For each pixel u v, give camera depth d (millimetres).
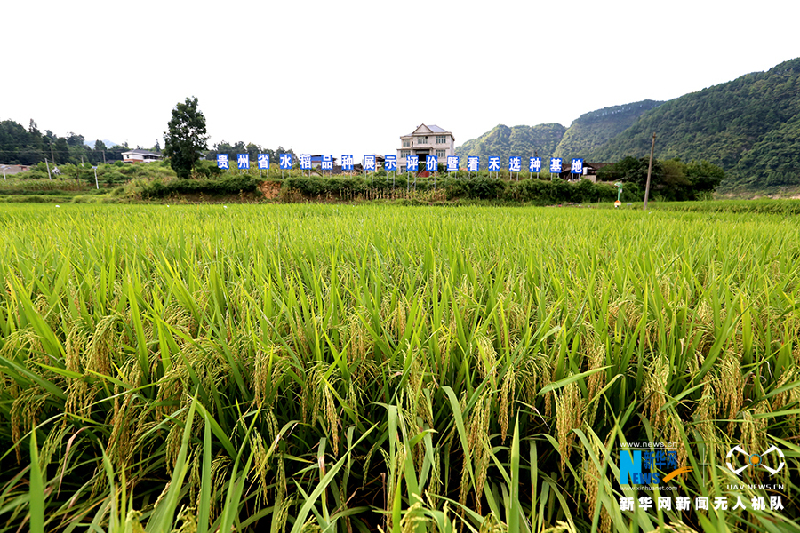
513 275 2938
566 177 63344
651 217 11391
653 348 2059
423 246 4316
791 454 1398
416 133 67812
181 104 44781
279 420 1736
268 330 1943
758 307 2354
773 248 4531
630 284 2682
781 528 1174
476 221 8570
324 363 1647
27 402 1545
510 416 1643
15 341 1723
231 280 3018
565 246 4344
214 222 7887
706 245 4082
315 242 4492
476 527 1480
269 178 45562
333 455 1519
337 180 44031
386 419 1715
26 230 6152
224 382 1813
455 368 1891
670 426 1507
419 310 2062
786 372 1656
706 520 1045
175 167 45750
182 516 1019
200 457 1529
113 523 894
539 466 1673
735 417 1571
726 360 1647
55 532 1552
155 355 1695
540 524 1236
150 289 2824
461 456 1671
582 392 1669
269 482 1591
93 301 2307
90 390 1628
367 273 3291
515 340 2041
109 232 5730
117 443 1450
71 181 59500
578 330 1876
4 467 1688
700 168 59719
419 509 1012
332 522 1240
